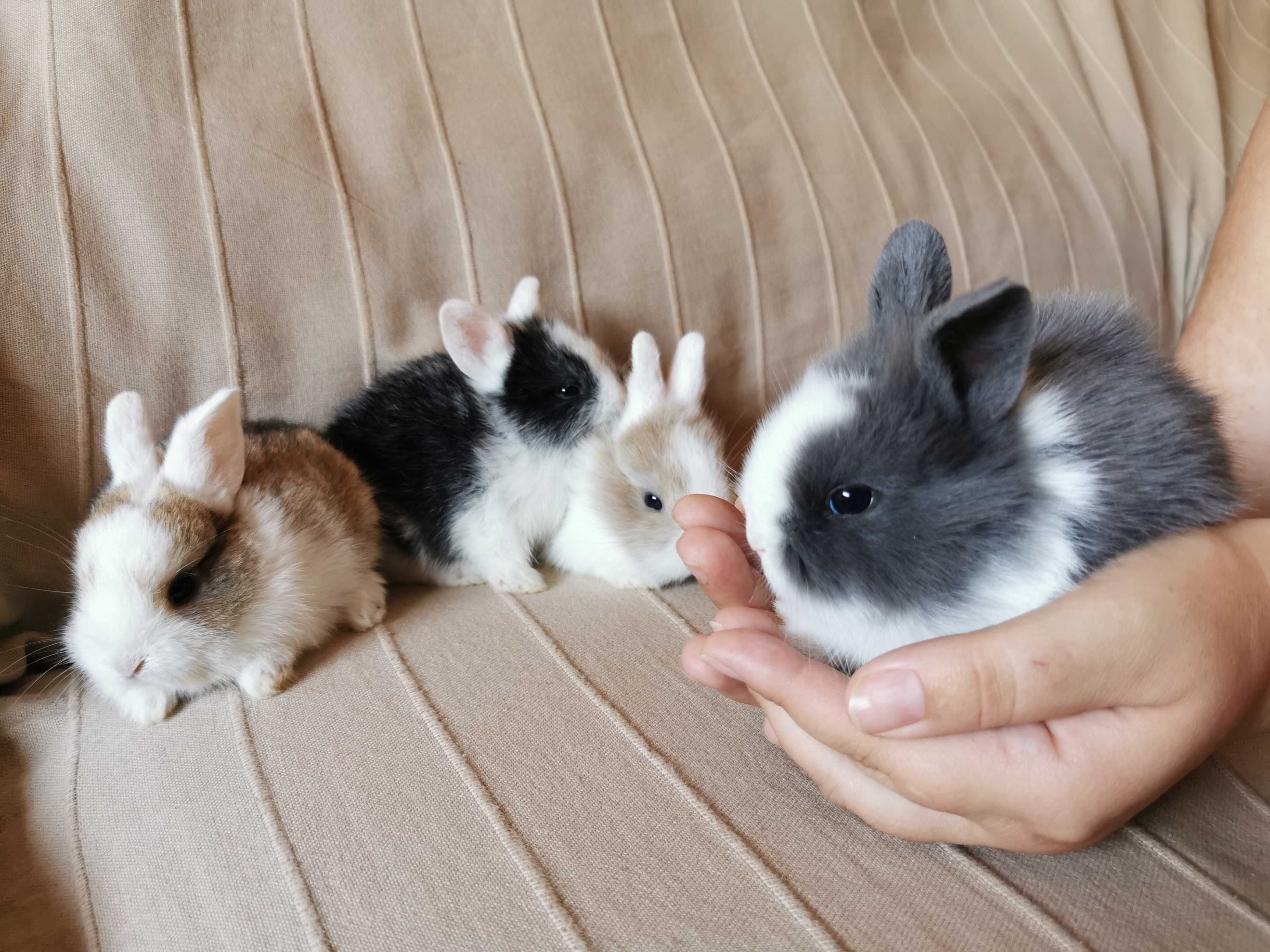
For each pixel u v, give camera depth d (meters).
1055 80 0.53
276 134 0.35
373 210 0.37
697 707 0.27
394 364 0.38
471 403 0.39
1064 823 0.20
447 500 0.38
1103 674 0.20
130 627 0.28
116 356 0.33
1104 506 0.22
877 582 0.23
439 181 0.38
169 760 0.26
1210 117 0.56
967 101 0.50
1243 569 0.22
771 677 0.22
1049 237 0.50
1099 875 0.21
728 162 0.43
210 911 0.21
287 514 0.32
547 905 0.20
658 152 0.42
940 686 0.19
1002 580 0.22
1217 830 0.22
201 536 0.29
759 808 0.23
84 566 0.29
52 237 0.32
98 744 0.27
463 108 0.39
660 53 0.43
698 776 0.24
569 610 0.34
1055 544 0.22
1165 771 0.20
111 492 0.31
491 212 0.39
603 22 0.42
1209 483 0.23
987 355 0.22
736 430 0.44
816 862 0.22
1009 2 0.53
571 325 0.41
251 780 0.24
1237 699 0.21
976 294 0.20
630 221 0.41
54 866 0.23
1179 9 0.56
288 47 0.36
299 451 0.34
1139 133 0.53
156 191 0.33
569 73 0.41
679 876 0.21
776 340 0.45
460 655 0.30
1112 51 0.53
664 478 0.37
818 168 0.45
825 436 0.23
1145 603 0.20
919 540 0.23
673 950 0.19
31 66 0.32
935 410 0.22
